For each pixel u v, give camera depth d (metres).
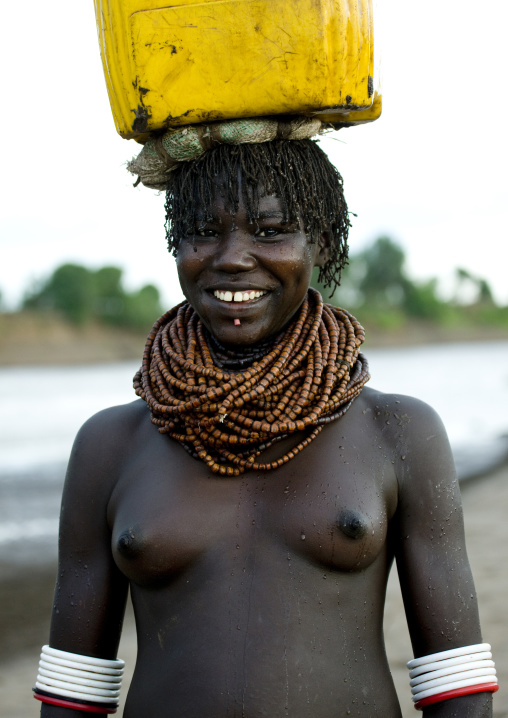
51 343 53.41
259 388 1.96
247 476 1.98
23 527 8.59
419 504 1.98
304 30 1.85
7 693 4.71
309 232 2.00
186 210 1.97
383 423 2.04
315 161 2.03
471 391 23.00
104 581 2.06
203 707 1.83
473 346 66.25
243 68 1.87
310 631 1.87
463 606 1.95
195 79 1.89
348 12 1.86
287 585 1.89
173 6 1.87
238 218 1.95
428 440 2.01
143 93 1.92
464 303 79.50
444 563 1.96
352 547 1.89
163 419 2.04
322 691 1.84
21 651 5.39
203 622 1.88
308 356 2.05
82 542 2.07
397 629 5.24
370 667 1.91
